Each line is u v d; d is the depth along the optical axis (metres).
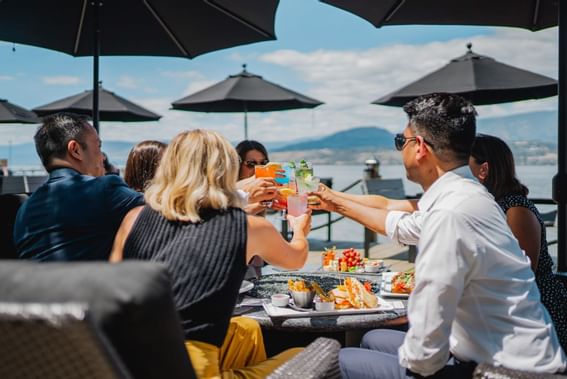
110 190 2.09
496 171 2.25
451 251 1.43
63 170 2.15
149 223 1.54
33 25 3.38
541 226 2.17
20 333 0.76
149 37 3.57
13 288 0.76
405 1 2.94
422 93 6.68
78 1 3.30
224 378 1.59
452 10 2.99
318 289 1.93
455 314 1.52
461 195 1.53
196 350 1.38
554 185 2.56
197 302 1.40
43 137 2.17
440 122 1.61
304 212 2.04
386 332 2.13
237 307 2.00
